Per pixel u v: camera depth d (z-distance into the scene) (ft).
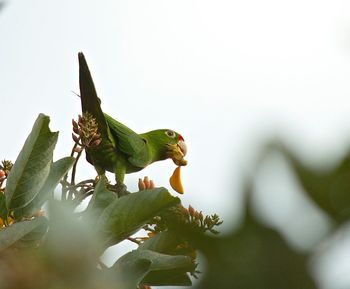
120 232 26.50
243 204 17.31
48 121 27.09
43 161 27.09
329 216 16.96
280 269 16.93
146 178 29.22
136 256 26.43
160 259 26.43
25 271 20.47
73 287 21.12
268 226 17.11
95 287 21.52
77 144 29.27
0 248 26.27
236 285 17.20
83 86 43.68
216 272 17.56
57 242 23.47
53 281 20.90
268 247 17.04
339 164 17.07
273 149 17.35
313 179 17.08
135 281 26.18
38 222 26.30
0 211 27.17
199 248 18.24
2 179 28.50
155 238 26.63
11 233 26.23
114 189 30.40
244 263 17.21
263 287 16.89
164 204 26.55
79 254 21.90
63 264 21.38
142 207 26.53
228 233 17.44
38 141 27.09
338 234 16.88
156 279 26.53
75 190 28.58
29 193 27.09
